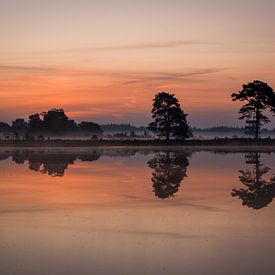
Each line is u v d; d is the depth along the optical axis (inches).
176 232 664.4
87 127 7037.4
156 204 890.1
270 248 581.6
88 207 860.0
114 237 636.1
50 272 496.1
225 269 504.7
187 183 1206.9
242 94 3511.3
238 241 615.2
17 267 511.2
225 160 2007.9
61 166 1726.1
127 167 1672.0
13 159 2103.8
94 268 509.0
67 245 596.1
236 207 855.1
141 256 549.6
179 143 3619.6
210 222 725.9
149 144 3587.6
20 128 6855.3
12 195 1002.7
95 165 1764.3
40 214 794.2
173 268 508.7
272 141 3533.5
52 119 5885.8
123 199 950.4
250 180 1269.7
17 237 636.7
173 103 3641.7
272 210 823.1
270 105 3491.6
